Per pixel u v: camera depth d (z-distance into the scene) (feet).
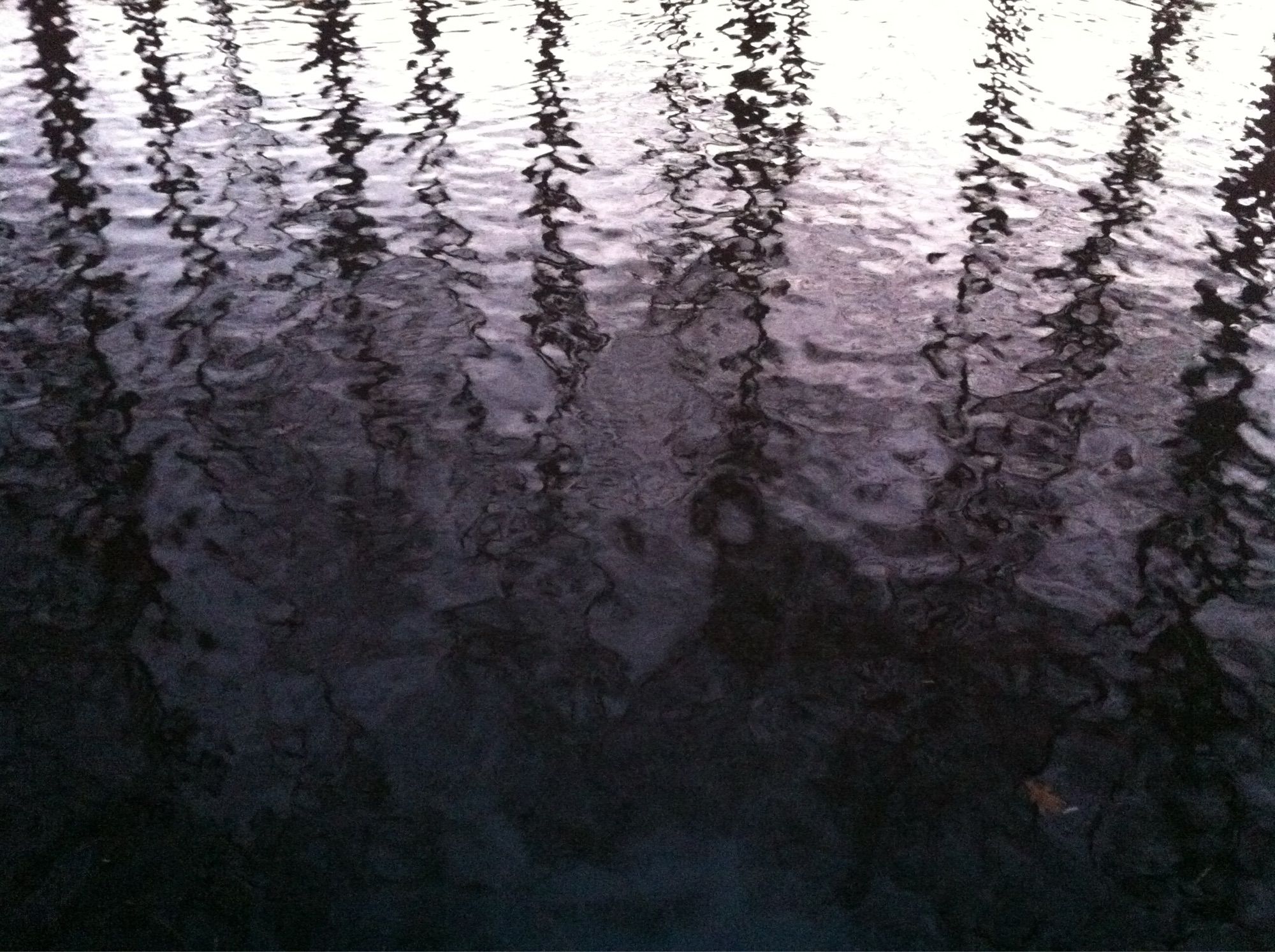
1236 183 37.96
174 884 13.21
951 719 15.90
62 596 17.90
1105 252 32.42
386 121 41.70
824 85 47.42
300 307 27.84
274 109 42.70
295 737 15.30
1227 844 14.10
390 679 16.34
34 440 22.02
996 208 35.37
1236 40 56.24
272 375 24.67
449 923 12.78
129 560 18.76
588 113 43.14
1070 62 51.75
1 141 38.37
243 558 18.88
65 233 31.65
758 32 55.52
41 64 46.96
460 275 29.86
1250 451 22.91
